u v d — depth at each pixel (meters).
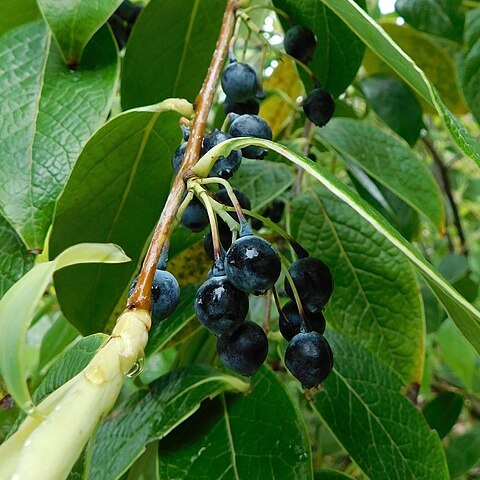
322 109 0.17
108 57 0.16
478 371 0.34
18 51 0.16
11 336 0.08
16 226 0.13
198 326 0.20
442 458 0.17
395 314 0.20
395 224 0.25
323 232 0.21
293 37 0.17
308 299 0.12
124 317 0.09
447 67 0.29
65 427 0.08
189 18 0.19
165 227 0.11
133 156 0.16
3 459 0.08
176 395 0.15
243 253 0.11
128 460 0.14
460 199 0.50
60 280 0.16
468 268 0.32
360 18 0.12
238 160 0.13
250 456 0.15
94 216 0.16
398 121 0.27
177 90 0.20
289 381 0.26
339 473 0.18
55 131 0.14
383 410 0.18
